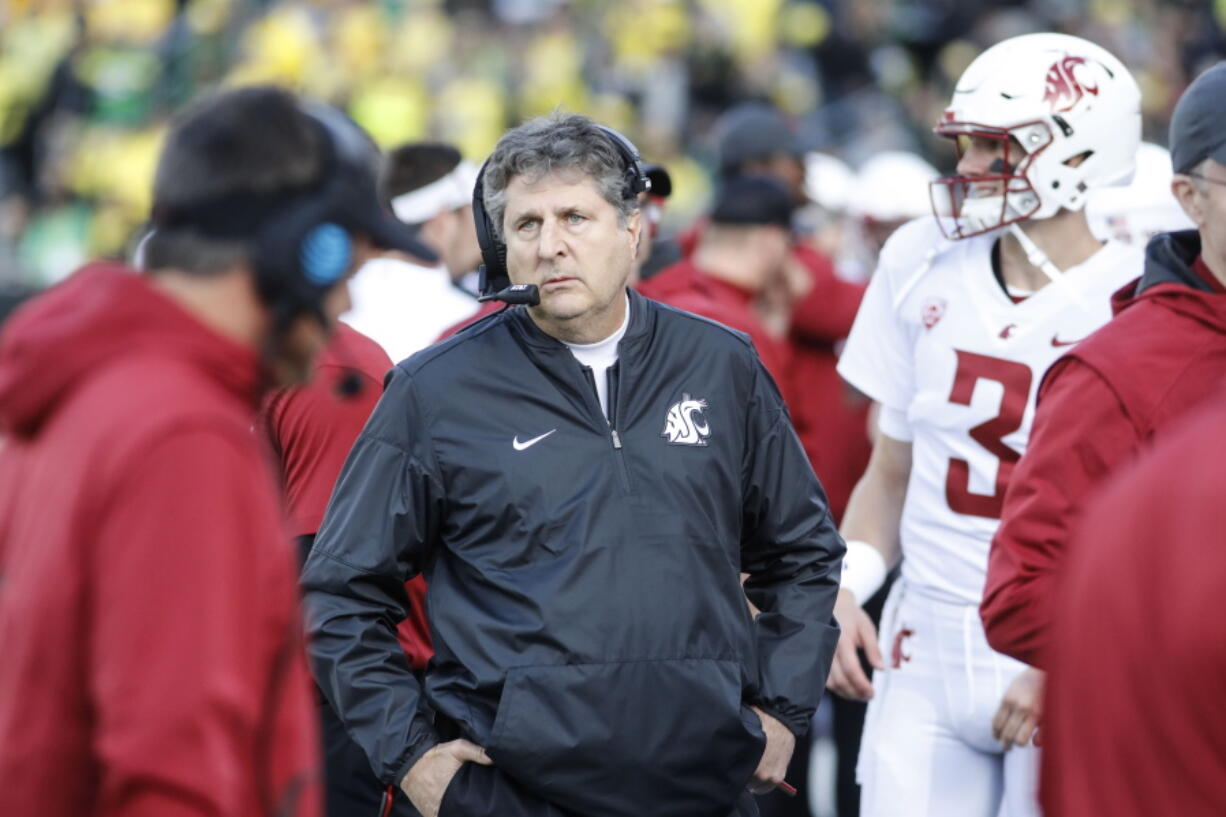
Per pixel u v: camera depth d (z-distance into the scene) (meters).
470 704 10.46
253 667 6.75
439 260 7.57
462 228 16.72
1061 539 10.28
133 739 6.41
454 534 10.65
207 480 6.66
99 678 6.53
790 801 18.97
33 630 6.70
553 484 10.42
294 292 7.09
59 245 45.59
